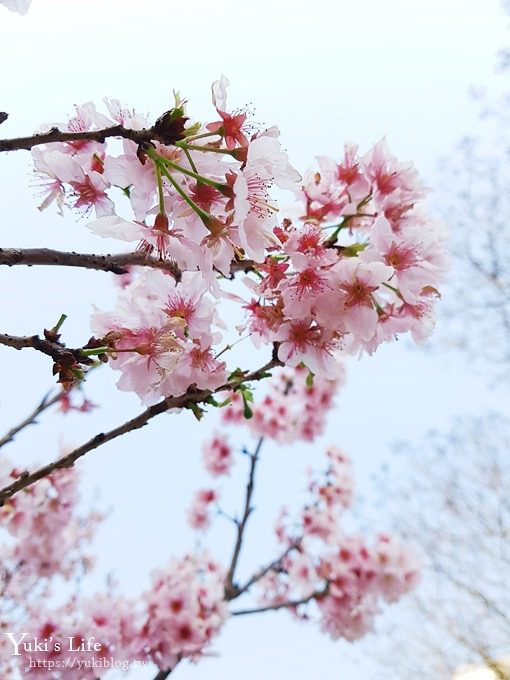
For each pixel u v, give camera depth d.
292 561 1.01
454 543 1.61
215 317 0.42
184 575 0.87
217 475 1.15
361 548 0.97
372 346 0.41
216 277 0.37
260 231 0.35
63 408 0.59
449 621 1.56
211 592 0.87
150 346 0.37
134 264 0.39
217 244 0.34
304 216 0.46
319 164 0.46
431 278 0.41
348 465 1.12
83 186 0.37
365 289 0.39
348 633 0.94
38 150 0.37
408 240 0.41
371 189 0.45
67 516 0.87
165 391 0.40
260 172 0.33
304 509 1.07
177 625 0.80
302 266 0.39
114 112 0.36
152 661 0.79
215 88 0.34
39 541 0.91
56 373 0.34
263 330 0.43
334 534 1.01
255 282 0.41
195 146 0.32
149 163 0.34
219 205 0.34
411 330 0.43
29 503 0.85
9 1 0.30
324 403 1.12
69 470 0.86
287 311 0.39
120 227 0.34
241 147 0.33
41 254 0.36
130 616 0.80
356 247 0.42
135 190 0.34
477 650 1.54
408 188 0.45
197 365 0.40
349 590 0.94
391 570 0.95
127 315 0.38
